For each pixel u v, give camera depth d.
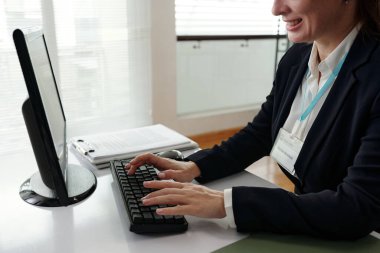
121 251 0.64
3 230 0.71
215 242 0.68
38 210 0.79
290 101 1.03
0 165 1.05
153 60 2.98
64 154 0.91
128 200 0.78
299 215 0.69
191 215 0.73
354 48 0.86
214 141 3.38
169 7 2.94
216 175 0.99
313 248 0.67
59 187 0.79
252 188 0.75
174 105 3.22
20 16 2.38
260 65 3.90
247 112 3.82
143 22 2.84
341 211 0.68
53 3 2.48
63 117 1.08
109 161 1.07
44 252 0.64
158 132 1.32
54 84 1.04
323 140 0.86
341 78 0.85
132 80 2.93
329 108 0.85
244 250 0.65
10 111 2.48
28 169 1.02
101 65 2.78
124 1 2.73
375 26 0.85
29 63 0.65
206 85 3.59
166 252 0.64
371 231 0.71
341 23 0.86
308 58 1.02
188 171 0.96
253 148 1.09
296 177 0.95
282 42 3.92
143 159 0.97
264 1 3.62
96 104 2.84
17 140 2.52
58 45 2.57
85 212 0.78
